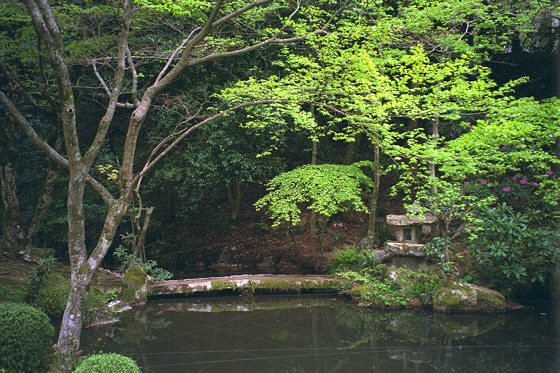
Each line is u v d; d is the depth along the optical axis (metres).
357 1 9.09
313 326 6.88
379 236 10.54
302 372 5.08
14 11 8.12
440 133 11.60
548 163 8.12
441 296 7.58
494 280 7.96
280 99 7.15
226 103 9.56
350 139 8.39
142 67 10.17
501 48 8.43
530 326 6.68
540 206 8.50
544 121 7.09
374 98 6.65
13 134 10.80
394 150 7.06
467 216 7.84
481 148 7.76
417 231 8.57
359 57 7.11
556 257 7.37
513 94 11.65
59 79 4.75
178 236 11.92
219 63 10.37
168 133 10.27
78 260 5.05
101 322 7.07
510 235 7.56
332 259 9.84
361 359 5.50
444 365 5.26
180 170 10.27
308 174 8.72
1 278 8.28
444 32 8.41
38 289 7.18
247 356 5.61
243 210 12.81
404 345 5.99
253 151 10.45
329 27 9.62
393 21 7.93
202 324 7.02
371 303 7.96
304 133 10.84
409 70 7.52
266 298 8.70
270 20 10.00
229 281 8.87
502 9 8.43
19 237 10.75
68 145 4.89
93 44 8.94
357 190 8.72
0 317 4.76
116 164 10.38
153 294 8.56
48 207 10.36
